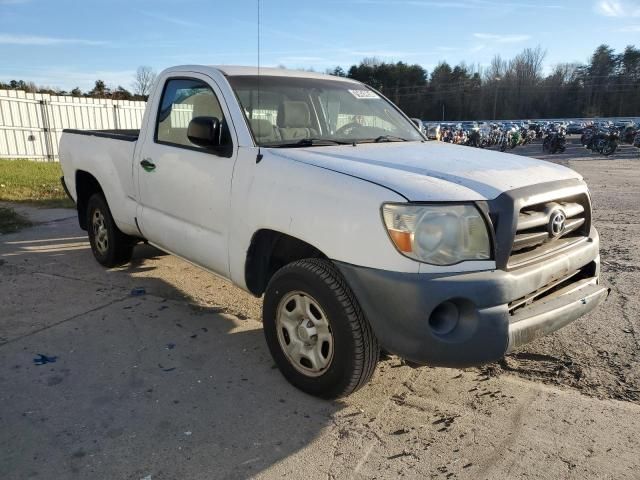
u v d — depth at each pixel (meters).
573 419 3.00
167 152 4.17
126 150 4.75
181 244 4.14
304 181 3.04
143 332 4.07
